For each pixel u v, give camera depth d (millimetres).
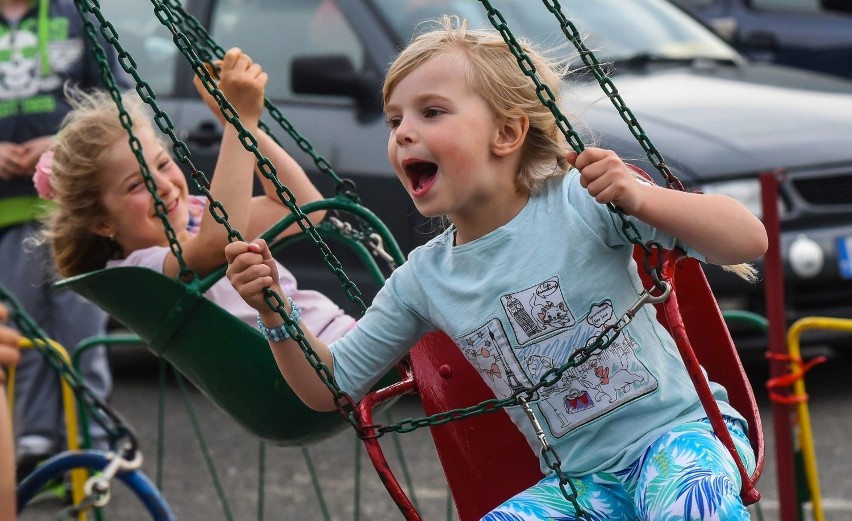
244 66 3840
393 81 3182
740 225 2994
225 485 6320
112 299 3770
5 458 2777
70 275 4348
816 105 7402
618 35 8016
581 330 3172
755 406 3303
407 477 5086
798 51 12258
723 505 2916
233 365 3721
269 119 7297
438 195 3131
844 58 12156
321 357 3344
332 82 7277
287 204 3100
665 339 3262
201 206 4512
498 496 3490
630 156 6594
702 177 6719
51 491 5945
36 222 5953
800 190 6816
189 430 7109
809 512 5676
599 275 3154
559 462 3055
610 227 3131
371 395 3301
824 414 6875
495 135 3160
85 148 4152
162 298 3703
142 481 4012
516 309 3197
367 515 5887
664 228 2953
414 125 3125
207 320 3693
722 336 3316
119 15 8094
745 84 7668
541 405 3250
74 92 5223
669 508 2975
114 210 4172
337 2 7516
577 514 3004
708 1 12641
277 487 6270
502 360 3248
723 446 3074
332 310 4270
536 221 3193
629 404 3180
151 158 4199
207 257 3865
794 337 4613
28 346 4473
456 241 3309
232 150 3855
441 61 3135
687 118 7070
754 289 6648
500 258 3209
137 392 7781
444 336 3432
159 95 7707
